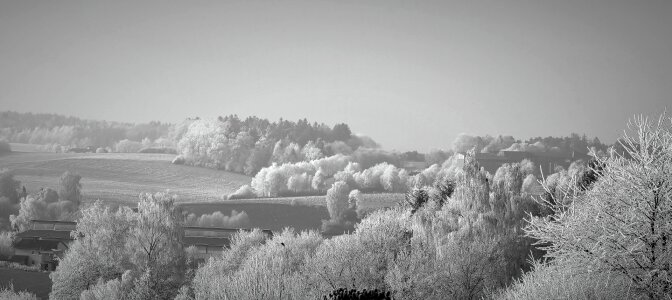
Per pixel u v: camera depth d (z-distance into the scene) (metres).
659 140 16.59
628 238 16.17
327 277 42.84
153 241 69.75
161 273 66.75
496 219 49.16
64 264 69.12
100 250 68.94
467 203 52.72
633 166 16.56
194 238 110.50
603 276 17.12
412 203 62.66
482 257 43.09
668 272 15.71
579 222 16.83
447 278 41.69
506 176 55.84
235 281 37.81
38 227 124.38
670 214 15.84
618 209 16.55
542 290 19.58
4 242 111.19
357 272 43.00
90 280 67.88
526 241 46.31
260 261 45.78
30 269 96.62
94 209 75.81
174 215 75.38
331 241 55.34
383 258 45.19
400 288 40.59
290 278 38.59
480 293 42.00
